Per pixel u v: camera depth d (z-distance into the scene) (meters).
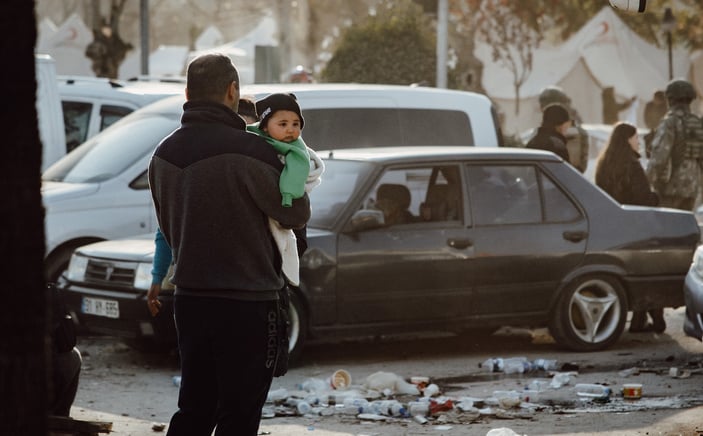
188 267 11.55
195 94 11.80
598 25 73.69
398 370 22.22
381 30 58.28
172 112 27.88
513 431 16.42
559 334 24.19
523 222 24.05
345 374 20.14
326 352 24.30
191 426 11.89
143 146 27.14
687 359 23.33
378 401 18.77
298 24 116.19
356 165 23.55
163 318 21.47
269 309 11.65
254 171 11.41
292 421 17.81
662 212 25.47
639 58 74.50
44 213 7.57
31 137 7.47
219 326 11.52
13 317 7.45
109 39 75.75
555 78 74.38
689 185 31.19
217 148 11.49
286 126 11.81
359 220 22.52
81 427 13.44
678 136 31.08
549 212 24.39
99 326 22.56
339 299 22.34
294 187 11.46
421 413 18.14
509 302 23.77
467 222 23.52
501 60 81.94
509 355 23.94
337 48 58.78
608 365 22.73
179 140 11.69
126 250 22.59
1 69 7.35
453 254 23.25
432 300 23.08
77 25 77.06
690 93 31.22
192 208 11.49
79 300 22.83
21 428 7.51
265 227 11.64
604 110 73.81
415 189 23.36
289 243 11.77
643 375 21.56
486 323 23.61
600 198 24.94
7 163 7.38
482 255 23.50
